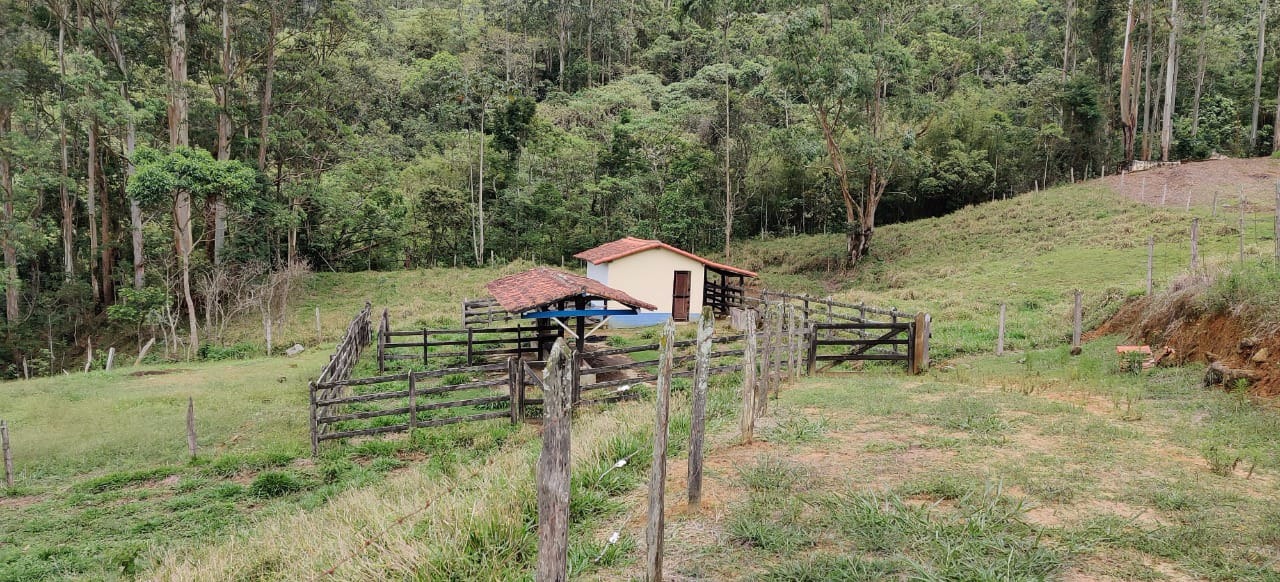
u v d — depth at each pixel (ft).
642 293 96.53
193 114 120.16
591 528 20.45
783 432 30.04
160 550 27.12
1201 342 42.29
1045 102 166.09
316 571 18.85
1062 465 24.09
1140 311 54.34
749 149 158.92
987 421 30.86
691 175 162.71
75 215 126.52
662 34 276.41
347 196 136.36
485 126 175.73
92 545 28.37
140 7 108.58
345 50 143.23
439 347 76.18
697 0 131.23
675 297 98.37
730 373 52.24
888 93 126.21
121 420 50.14
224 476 37.68
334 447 41.47
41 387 64.08
